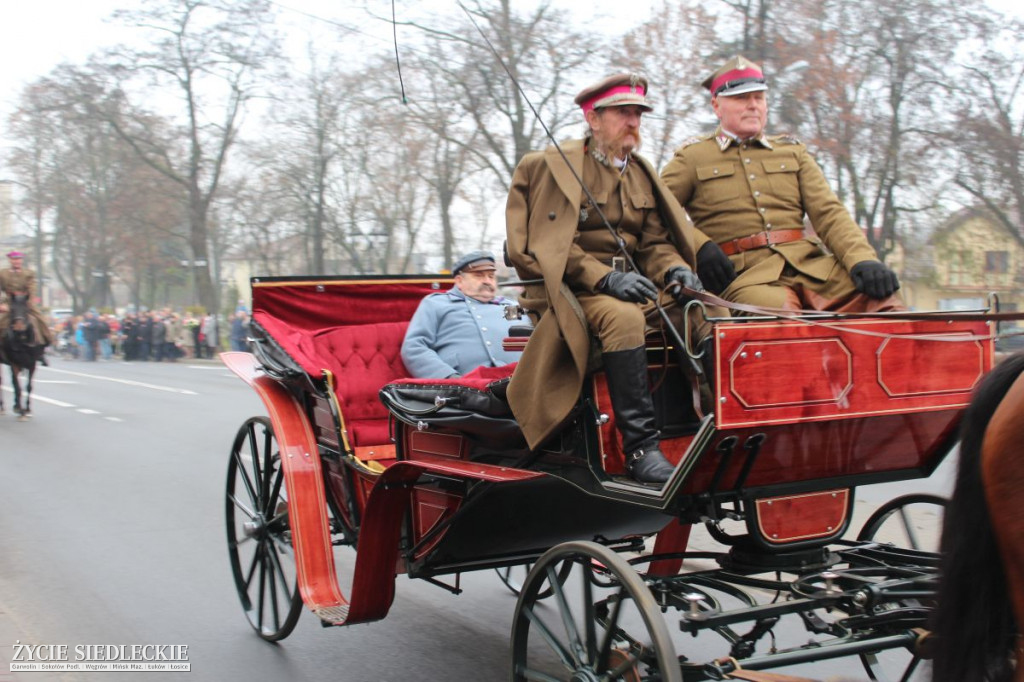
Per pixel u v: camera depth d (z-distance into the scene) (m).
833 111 17.75
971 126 17.80
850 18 17.61
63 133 51.44
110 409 16.17
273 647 5.29
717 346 3.24
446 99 20.27
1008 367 2.83
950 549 2.87
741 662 3.29
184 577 6.47
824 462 3.73
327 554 4.95
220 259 57.66
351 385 5.71
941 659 2.85
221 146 43.06
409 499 4.71
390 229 33.47
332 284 6.13
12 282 15.05
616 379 3.73
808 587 3.58
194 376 25.44
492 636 5.46
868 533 4.52
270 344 5.60
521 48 17.41
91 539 7.40
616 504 4.53
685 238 4.25
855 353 3.51
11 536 7.51
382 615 4.59
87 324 38.91
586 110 4.24
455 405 4.29
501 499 4.18
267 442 5.56
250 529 5.55
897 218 20.03
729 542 4.02
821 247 4.64
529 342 4.04
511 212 4.20
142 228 50.97
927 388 3.68
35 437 12.78
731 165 4.75
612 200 4.21
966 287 23.70
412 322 5.88
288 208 37.62
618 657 3.47
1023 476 2.67
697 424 4.11
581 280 3.92
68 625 5.56
